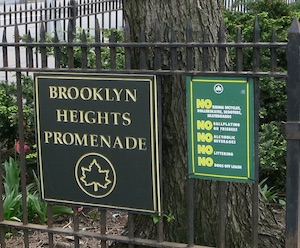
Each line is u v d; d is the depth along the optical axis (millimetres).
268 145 5445
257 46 3205
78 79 3617
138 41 3799
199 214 3842
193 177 3463
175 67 3420
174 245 3600
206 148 3406
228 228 3871
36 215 5055
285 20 6961
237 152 3348
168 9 3721
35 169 5848
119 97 3537
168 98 3754
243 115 3297
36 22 8812
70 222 5027
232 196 3871
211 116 3361
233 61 5285
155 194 3564
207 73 3320
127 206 3648
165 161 3842
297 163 3262
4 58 3879
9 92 6195
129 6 3822
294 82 3186
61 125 3717
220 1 3852
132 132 3545
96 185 3703
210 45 3299
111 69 3541
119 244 4098
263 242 3955
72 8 9430
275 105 6145
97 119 3617
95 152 3664
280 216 5117
